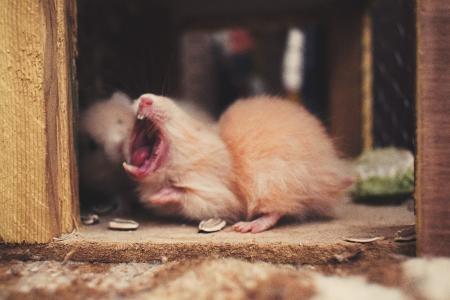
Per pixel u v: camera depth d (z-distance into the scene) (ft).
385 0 1.46
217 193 1.03
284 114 1.07
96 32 1.41
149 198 1.05
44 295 0.78
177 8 1.83
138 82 1.34
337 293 0.77
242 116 1.08
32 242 0.89
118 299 0.77
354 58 1.58
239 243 0.88
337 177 1.07
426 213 0.85
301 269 0.86
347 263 0.87
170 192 1.05
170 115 1.03
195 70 2.88
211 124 1.12
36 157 0.88
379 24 1.52
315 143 1.05
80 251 0.89
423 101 0.84
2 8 0.87
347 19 1.60
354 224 1.01
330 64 1.68
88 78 1.34
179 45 1.97
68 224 0.92
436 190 0.85
